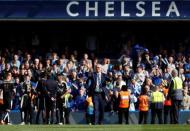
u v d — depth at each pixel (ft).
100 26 163.32
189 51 160.76
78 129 106.11
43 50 162.40
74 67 148.15
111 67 149.28
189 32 163.12
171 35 163.32
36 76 144.15
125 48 159.12
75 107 139.44
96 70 136.05
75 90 140.87
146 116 135.64
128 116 136.56
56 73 142.61
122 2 155.43
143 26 163.43
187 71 148.97
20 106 136.56
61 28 164.76
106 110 138.21
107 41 163.12
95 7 155.63
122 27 163.22
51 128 108.37
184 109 140.67
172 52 156.56
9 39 162.61
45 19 156.35
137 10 155.63
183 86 142.72
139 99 135.95
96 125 120.16
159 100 134.82
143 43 163.22
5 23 162.40
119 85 140.15
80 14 155.84
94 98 134.00
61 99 134.21
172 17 155.84
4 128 108.06
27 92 136.36
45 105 133.39
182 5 156.04
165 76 146.82
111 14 155.63
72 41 163.43
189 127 112.98
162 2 155.74
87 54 157.89
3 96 135.33
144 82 139.23
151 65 151.23
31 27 163.12
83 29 163.73
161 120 136.05
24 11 156.76
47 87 132.87
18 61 150.82
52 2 156.35
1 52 157.07
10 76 137.08
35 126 114.52
